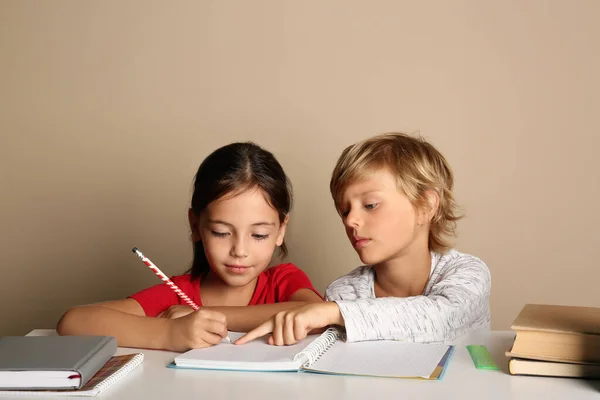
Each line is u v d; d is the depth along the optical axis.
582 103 2.20
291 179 2.30
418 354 1.02
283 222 1.58
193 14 2.35
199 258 1.61
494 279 2.24
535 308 1.07
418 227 1.38
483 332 1.21
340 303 1.13
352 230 1.35
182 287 1.59
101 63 2.40
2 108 2.44
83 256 2.42
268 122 2.32
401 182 1.32
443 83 2.24
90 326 1.18
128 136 2.38
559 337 0.90
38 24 2.43
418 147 1.42
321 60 2.29
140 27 2.38
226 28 2.33
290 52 2.30
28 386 0.87
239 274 1.47
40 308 2.44
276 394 0.85
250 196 1.43
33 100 2.43
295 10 2.30
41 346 0.98
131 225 2.39
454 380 0.90
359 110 2.27
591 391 0.84
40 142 2.43
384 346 1.08
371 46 2.27
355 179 1.34
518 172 2.23
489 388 0.86
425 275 1.41
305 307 1.11
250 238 1.45
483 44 2.23
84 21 2.41
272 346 1.07
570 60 2.20
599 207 2.20
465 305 1.21
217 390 0.87
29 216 2.43
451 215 1.49
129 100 2.38
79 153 2.41
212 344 1.08
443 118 2.24
